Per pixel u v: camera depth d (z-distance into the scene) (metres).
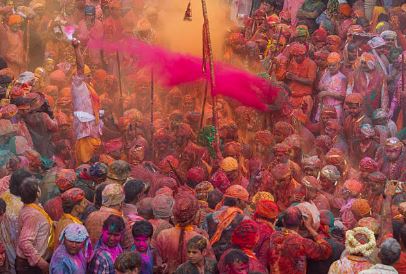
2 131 16.42
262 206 13.34
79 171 14.73
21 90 17.58
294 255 12.79
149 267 12.60
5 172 15.73
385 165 18.02
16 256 13.30
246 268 12.07
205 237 12.55
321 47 21.78
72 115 18.33
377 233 13.64
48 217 13.34
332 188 16.41
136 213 13.67
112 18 22.78
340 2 23.19
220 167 16.38
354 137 18.56
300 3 24.30
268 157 17.75
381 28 22.09
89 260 12.59
